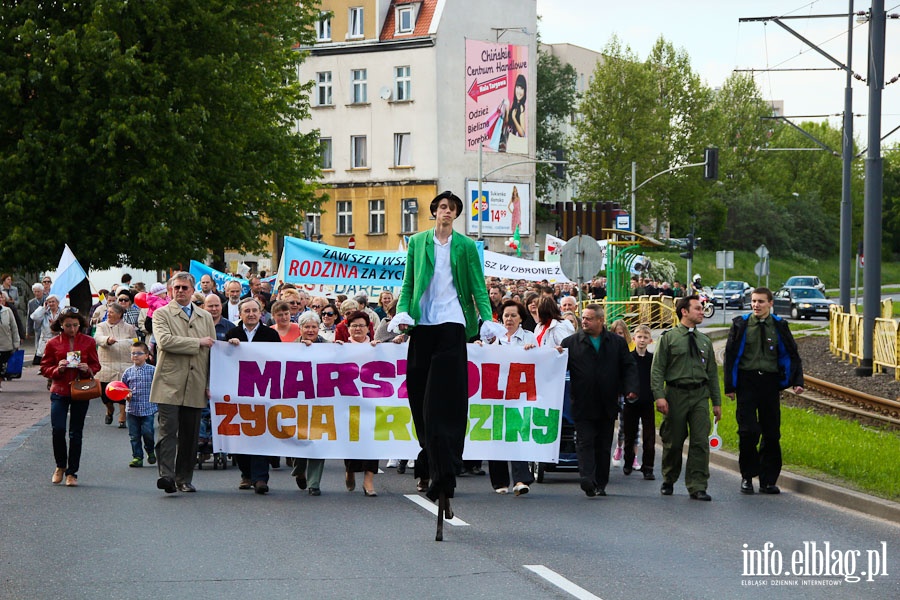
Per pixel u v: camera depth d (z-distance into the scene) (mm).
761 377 13492
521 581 8672
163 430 12852
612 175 93625
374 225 69125
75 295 37344
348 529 10836
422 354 9805
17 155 35438
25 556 9547
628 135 93750
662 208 97375
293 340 14797
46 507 12016
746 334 13508
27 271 37469
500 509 12164
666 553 9844
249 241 40969
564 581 8672
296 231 46750
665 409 13148
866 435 18469
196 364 12992
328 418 13469
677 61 101875
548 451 13539
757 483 14406
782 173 119312
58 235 36062
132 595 8188
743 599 8266
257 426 13445
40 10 36250
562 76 93875
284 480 14430
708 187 102062
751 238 106375
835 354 38156
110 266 37781
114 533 10578
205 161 39156
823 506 12641
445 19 67500
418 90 67625
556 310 15188
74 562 9305
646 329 14961
